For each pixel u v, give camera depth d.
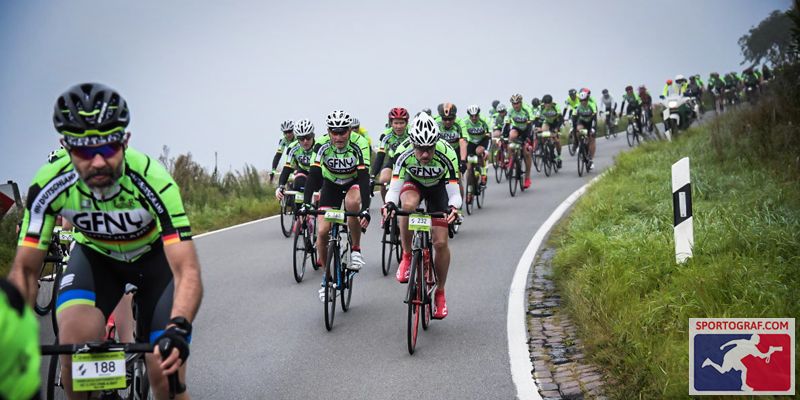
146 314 3.22
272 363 4.98
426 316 5.68
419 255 5.29
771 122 10.04
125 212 2.92
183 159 15.16
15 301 1.69
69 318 2.94
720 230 6.18
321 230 6.37
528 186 13.83
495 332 5.37
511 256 7.99
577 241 7.22
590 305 5.21
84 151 2.53
